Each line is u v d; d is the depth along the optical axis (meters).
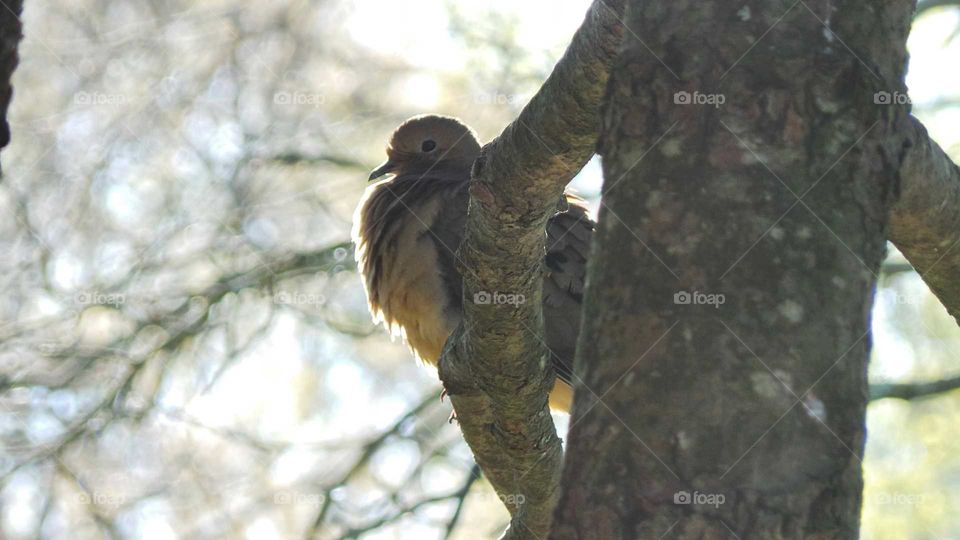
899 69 5.12
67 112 17.17
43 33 17.56
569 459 4.66
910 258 6.95
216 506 16.11
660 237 4.71
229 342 16.53
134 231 17.05
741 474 4.37
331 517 14.69
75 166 17.09
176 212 16.97
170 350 16.05
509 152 6.50
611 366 4.66
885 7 5.05
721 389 4.46
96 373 16.28
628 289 4.71
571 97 6.16
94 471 16.23
